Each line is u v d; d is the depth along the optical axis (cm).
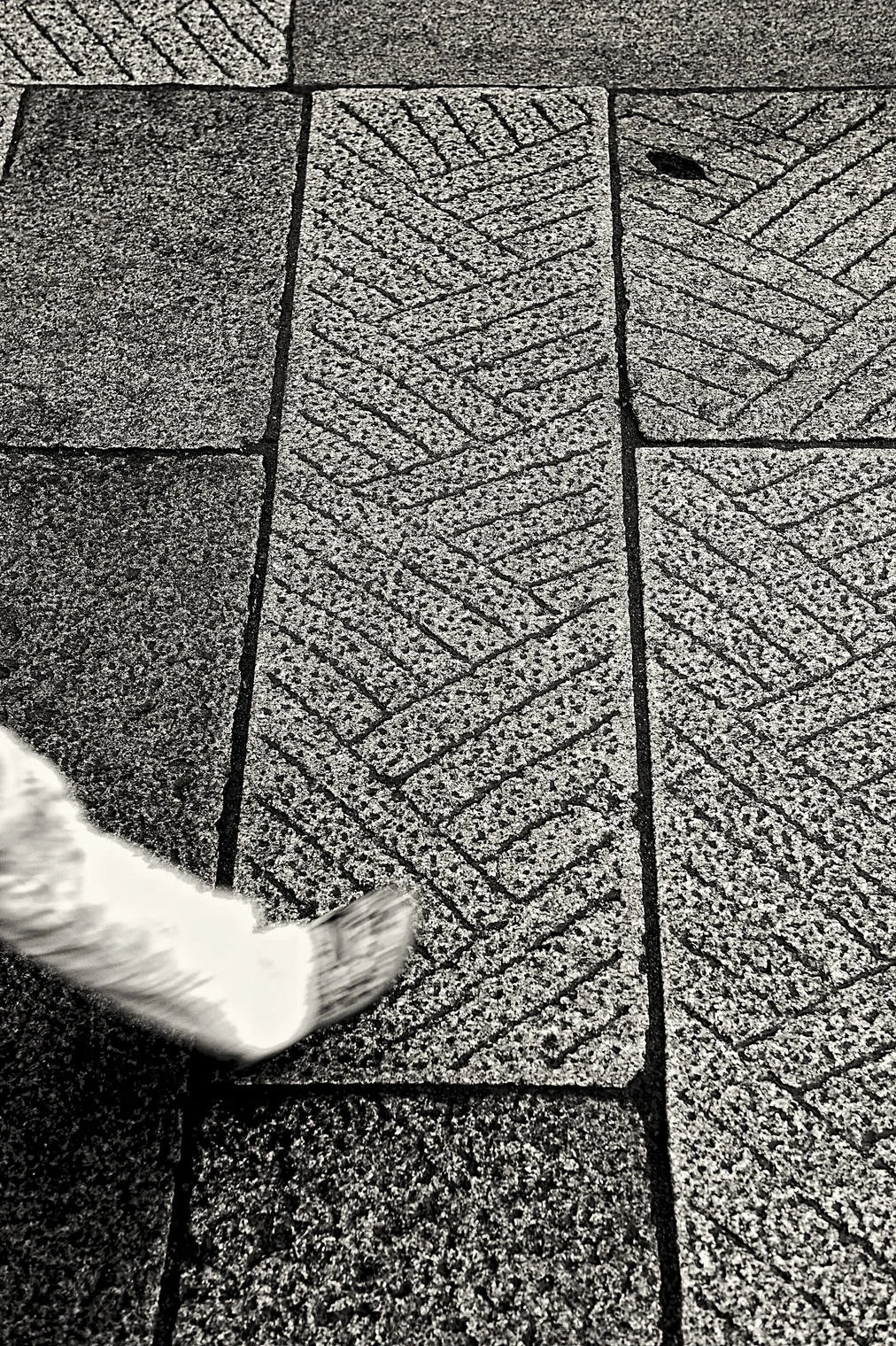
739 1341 187
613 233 325
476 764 242
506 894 227
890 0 376
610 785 239
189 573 270
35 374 303
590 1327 188
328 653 257
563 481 282
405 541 273
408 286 316
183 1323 190
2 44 372
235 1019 186
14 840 145
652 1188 199
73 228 329
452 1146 203
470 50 367
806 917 223
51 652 259
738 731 246
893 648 255
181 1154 203
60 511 279
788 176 335
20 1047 214
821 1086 207
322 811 237
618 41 367
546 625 260
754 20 372
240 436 291
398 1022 214
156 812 238
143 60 366
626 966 219
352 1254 194
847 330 305
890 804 236
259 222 329
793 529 273
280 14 378
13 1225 198
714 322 308
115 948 161
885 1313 188
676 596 263
